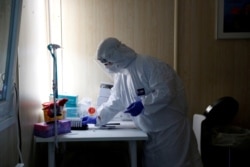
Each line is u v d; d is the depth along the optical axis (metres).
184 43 2.25
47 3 2.07
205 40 2.26
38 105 1.79
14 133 1.29
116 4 2.20
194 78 2.27
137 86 1.72
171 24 2.23
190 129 1.77
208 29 2.25
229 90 2.29
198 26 2.25
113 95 1.89
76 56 2.20
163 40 2.24
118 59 1.70
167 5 2.22
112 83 2.15
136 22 2.22
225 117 2.14
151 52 2.24
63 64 2.19
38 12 1.82
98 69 2.21
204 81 2.28
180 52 2.25
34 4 1.71
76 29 2.18
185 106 1.78
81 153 2.14
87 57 2.20
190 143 1.73
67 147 2.25
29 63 1.56
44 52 2.02
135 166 1.57
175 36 2.22
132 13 2.21
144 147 1.77
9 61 1.14
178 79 1.79
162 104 1.62
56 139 1.50
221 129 2.15
